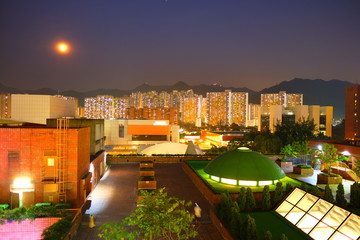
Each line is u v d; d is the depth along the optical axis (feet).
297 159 150.51
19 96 192.24
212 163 100.73
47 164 72.08
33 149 71.10
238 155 96.53
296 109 357.82
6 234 61.52
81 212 73.00
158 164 141.59
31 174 70.95
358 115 360.89
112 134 289.94
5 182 70.28
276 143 164.86
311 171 116.37
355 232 49.52
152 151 158.71
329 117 377.30
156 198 52.75
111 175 117.08
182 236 48.80
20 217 61.36
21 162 70.59
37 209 63.26
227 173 91.25
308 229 56.18
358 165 96.07
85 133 83.92
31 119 193.26
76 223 62.44
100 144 124.88
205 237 59.36
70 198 73.05
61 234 54.34
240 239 52.06
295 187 72.08
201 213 72.38
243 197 69.00
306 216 59.82
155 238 58.08
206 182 90.02
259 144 169.99
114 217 70.18
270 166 93.04
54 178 71.61
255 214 65.46
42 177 71.41
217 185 90.33
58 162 71.87
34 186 71.10
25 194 70.54
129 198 85.61
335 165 125.70
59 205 69.15
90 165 91.09
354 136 365.81
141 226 48.08
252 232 50.03
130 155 149.69
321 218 56.90
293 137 191.31
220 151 170.91
